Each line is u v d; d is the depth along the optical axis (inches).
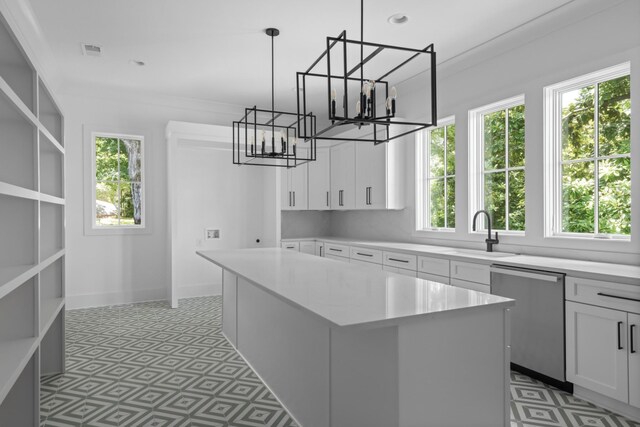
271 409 99.3
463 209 166.2
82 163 199.5
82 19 129.0
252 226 243.8
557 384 108.2
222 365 126.3
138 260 211.8
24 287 81.7
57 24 132.1
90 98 200.7
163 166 215.9
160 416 95.3
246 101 221.1
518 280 117.6
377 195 199.2
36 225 79.5
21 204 79.0
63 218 119.6
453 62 161.8
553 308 108.1
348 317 59.0
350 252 201.2
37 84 80.9
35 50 143.9
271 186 232.7
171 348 141.3
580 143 130.0
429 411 63.7
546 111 135.5
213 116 227.5
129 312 190.5
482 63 157.2
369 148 204.5
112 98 204.1
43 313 102.1
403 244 187.5
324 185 240.8
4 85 56.9
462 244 166.7
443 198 182.4
